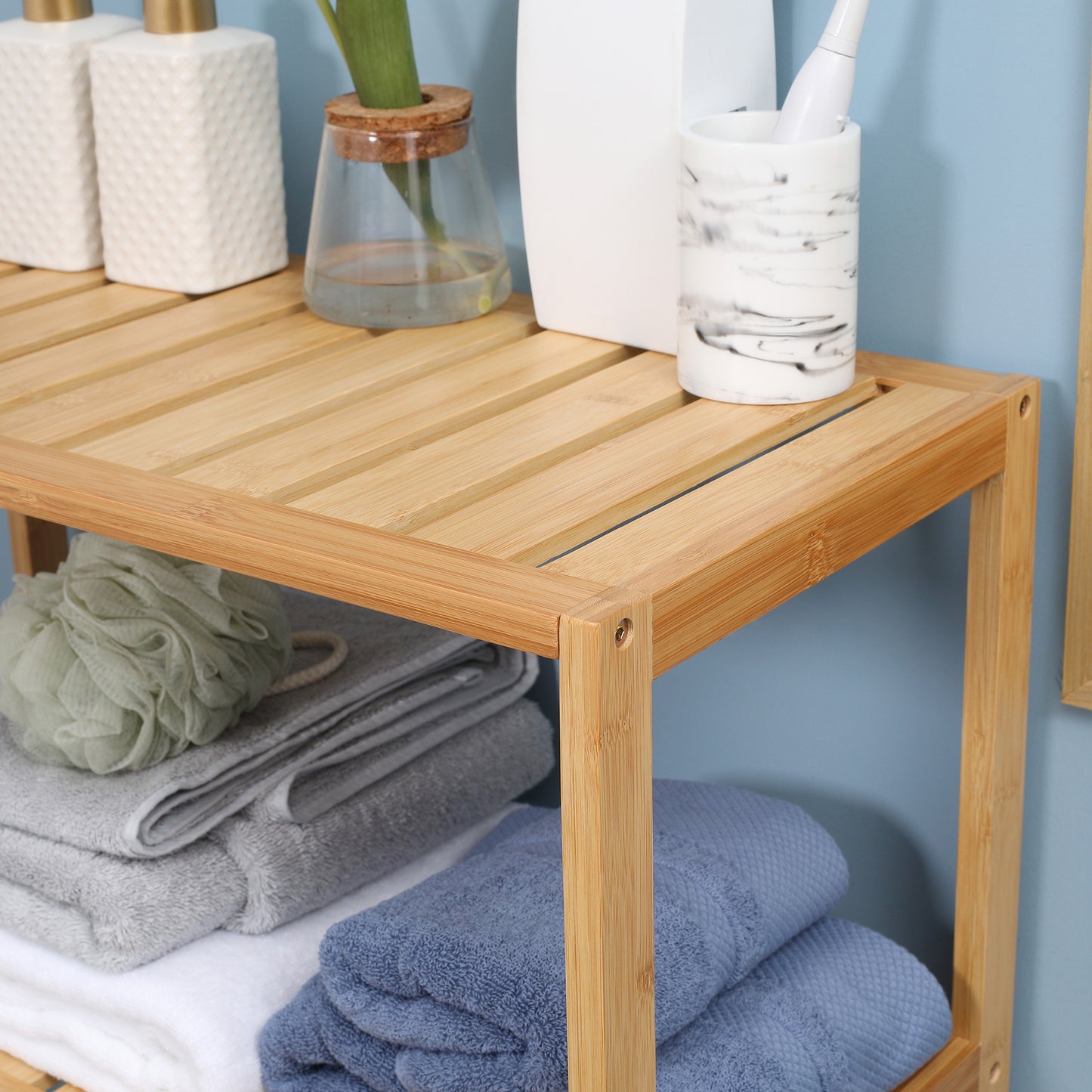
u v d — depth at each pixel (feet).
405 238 2.60
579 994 1.71
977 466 2.27
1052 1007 2.89
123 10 3.31
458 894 2.42
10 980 2.66
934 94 2.46
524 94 2.47
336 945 2.34
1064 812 2.75
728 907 2.43
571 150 2.45
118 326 2.69
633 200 2.41
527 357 2.50
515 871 2.48
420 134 2.55
